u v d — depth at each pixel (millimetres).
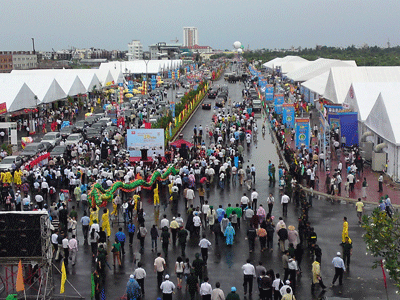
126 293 20266
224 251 25625
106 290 21250
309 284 21719
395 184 38375
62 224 28688
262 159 48406
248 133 57031
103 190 31000
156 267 21562
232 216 28109
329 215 31500
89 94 97688
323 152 46219
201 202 33219
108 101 96312
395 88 50156
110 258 25094
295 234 24625
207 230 28984
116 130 59438
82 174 38562
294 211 32438
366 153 45375
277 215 31547
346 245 23047
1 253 19641
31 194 37219
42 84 76250
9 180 38625
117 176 38781
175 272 23125
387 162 41500
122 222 30609
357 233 28062
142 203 34656
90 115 71500
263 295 19375
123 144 54438
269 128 67250
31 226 19562
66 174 38562
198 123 70500
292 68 132750
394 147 39250
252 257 24750
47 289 21422
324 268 23422
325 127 43250
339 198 35406
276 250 25781
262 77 120125
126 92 107562
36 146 50219
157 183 36438
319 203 34312
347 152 48094
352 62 100312
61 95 80125
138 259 24688
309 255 25156
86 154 46062
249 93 98562
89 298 20609
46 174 37688
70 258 24891
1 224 19484
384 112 41219
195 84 112625
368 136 46688
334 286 21422
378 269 23219
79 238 28297
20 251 19641
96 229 25359
